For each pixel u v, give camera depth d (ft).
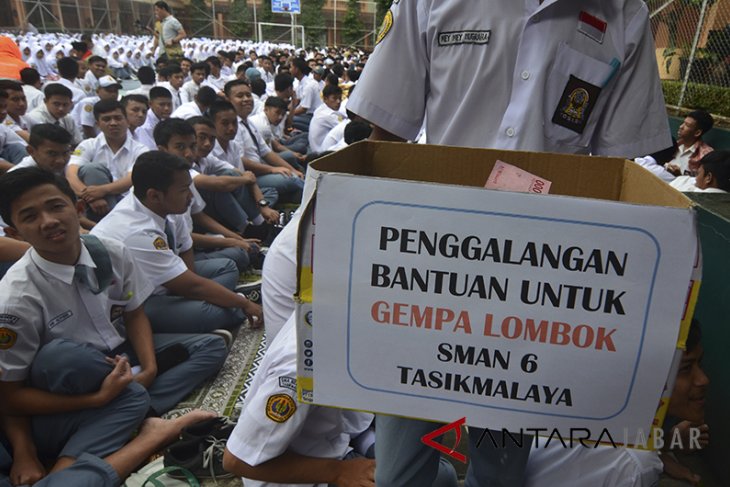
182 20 101.86
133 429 6.27
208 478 5.97
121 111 12.87
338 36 113.60
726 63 16.15
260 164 16.29
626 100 3.89
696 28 16.88
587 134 3.91
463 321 2.29
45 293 6.06
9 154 14.97
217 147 14.32
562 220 2.10
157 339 7.79
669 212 2.04
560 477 4.83
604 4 3.75
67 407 5.90
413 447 3.49
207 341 7.66
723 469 5.78
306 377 2.56
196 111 18.11
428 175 3.39
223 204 12.41
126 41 64.90
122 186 11.76
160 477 5.93
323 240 2.28
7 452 5.79
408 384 2.46
